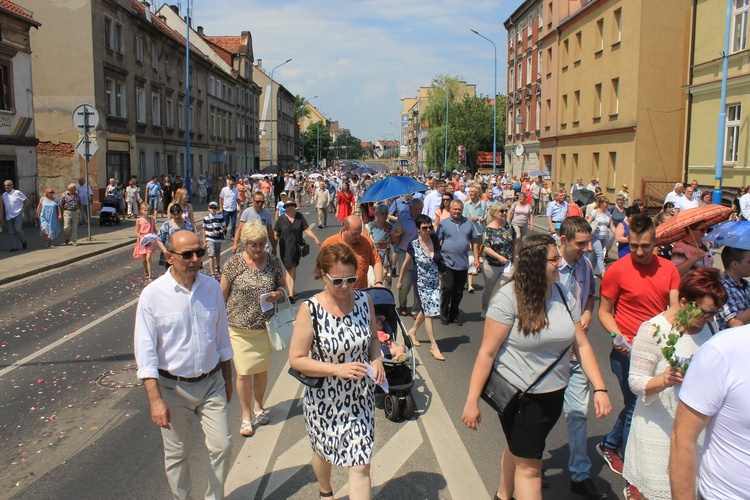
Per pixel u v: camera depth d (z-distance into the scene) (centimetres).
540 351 377
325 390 389
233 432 578
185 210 1300
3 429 589
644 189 2755
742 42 2103
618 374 475
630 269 477
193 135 4869
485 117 6969
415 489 465
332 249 387
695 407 267
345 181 2283
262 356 570
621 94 2942
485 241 959
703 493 273
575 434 459
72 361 809
